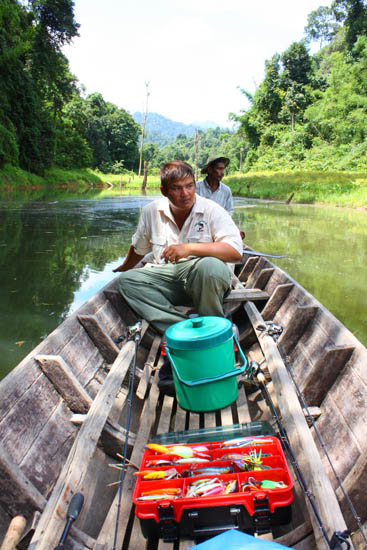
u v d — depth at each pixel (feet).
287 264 22.29
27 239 30.45
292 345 9.98
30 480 5.85
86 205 57.36
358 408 6.63
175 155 407.23
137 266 15.62
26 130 107.24
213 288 9.66
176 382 8.09
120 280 10.35
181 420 8.01
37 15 109.29
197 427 7.82
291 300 11.50
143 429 7.49
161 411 8.40
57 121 136.56
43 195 77.97
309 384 7.72
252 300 12.41
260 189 75.51
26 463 5.98
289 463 6.59
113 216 44.73
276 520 5.40
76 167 147.95
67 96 138.41
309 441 5.95
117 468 6.44
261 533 5.45
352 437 6.41
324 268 21.40
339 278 19.56
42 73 117.19
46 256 25.03
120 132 216.74
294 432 6.25
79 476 5.69
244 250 18.08
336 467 6.27
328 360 7.57
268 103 153.58
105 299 11.66
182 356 7.73
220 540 4.12
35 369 7.24
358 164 94.48
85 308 10.17
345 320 14.44
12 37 97.76
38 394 6.98
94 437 6.35
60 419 7.10
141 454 6.79
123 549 5.59
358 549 4.95
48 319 15.05
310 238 29.94
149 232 11.10
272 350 8.86
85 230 34.83
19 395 6.55
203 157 351.25
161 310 10.19
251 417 8.30
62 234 32.71
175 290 10.60
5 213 45.85
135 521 5.82
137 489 5.72
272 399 8.42
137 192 100.63
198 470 5.97
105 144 205.36
